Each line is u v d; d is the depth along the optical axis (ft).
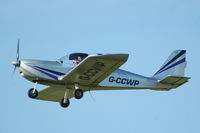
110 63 159.63
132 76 193.67
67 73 169.58
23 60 175.94
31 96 177.68
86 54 177.58
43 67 175.01
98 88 187.73
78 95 178.29
